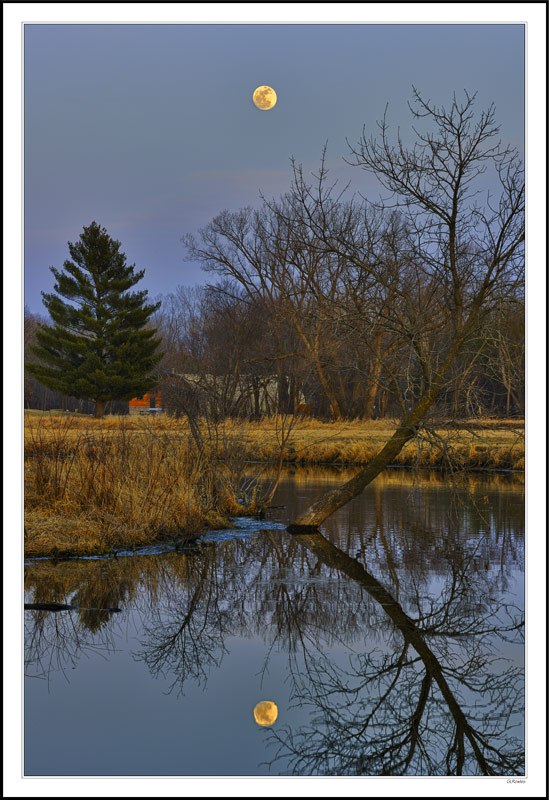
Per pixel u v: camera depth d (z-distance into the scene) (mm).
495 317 12711
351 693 7371
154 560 12352
